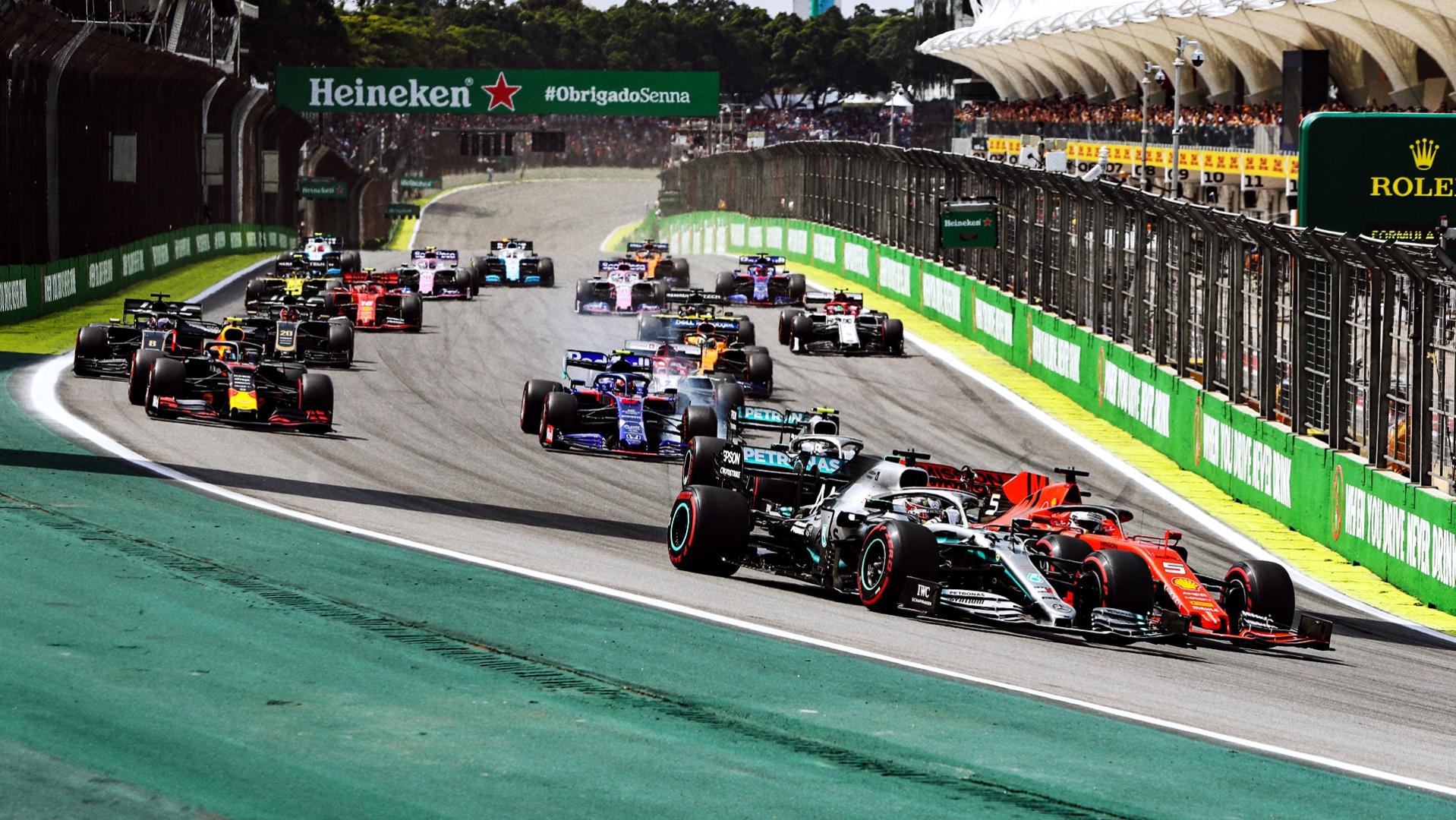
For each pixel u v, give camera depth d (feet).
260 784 48.16
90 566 80.28
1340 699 75.87
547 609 78.69
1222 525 150.92
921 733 58.70
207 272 369.30
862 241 354.95
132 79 335.06
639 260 326.85
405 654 65.87
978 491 102.42
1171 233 186.91
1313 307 147.02
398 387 198.18
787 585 98.43
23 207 253.03
